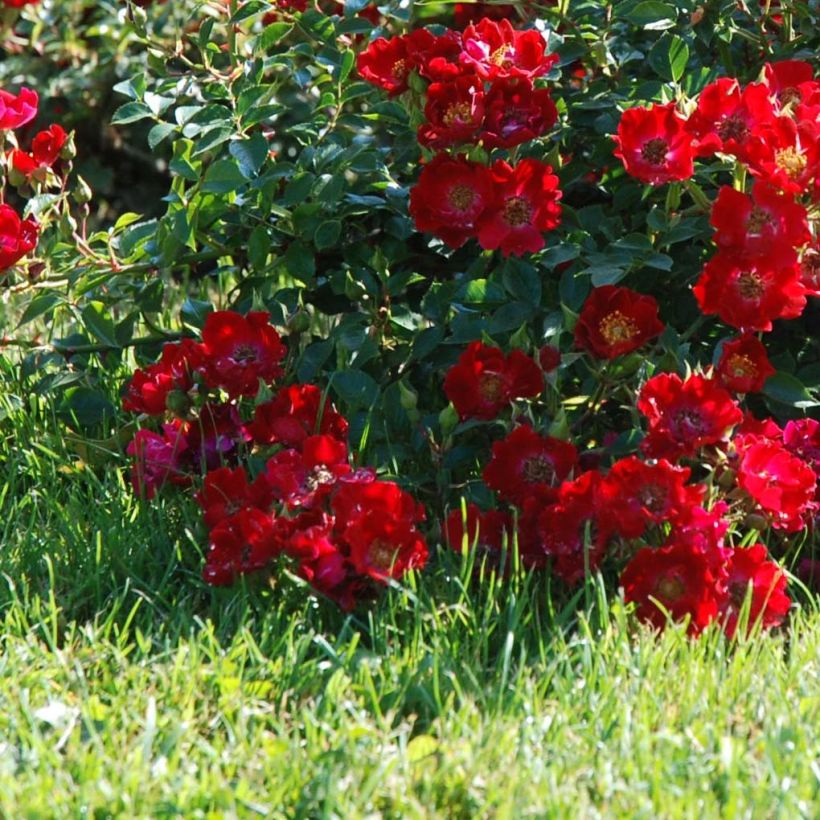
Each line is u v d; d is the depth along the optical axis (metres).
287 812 3.23
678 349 4.50
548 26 5.32
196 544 4.34
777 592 4.08
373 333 5.05
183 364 4.63
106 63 8.34
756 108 4.37
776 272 4.13
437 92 4.50
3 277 5.02
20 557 4.45
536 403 4.61
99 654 3.90
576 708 3.62
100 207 9.01
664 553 3.89
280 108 4.89
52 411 5.30
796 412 4.84
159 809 3.18
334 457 4.20
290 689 3.75
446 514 4.49
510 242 4.50
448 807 3.28
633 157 4.34
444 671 3.74
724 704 3.65
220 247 5.30
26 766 3.35
